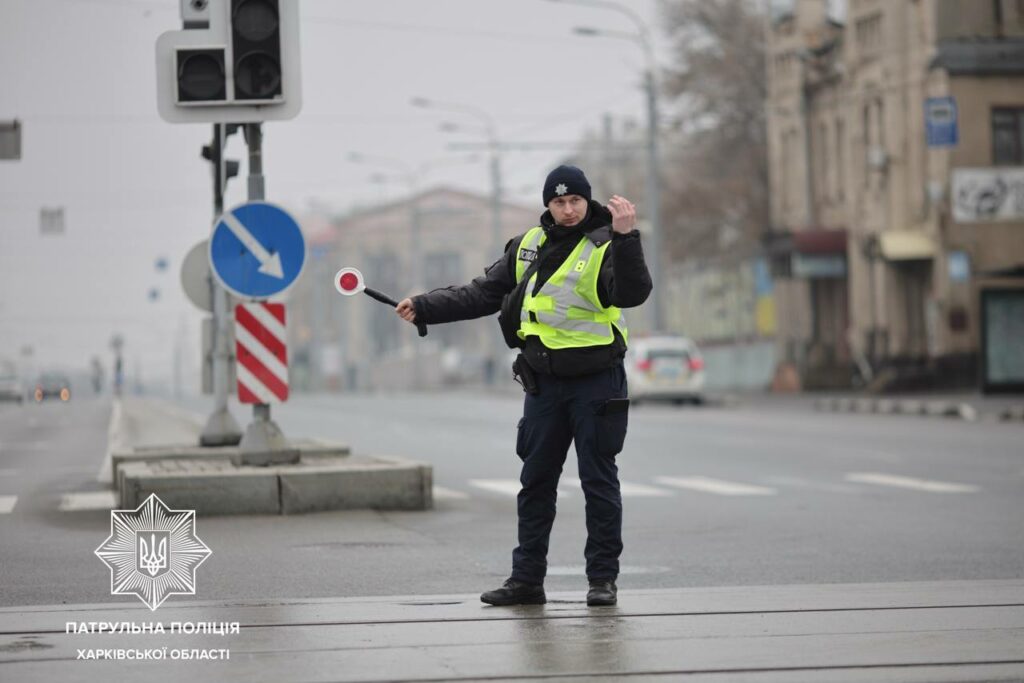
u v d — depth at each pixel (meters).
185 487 35.72
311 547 30.23
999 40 118.62
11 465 57.25
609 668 17.14
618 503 21.52
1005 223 119.06
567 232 21.62
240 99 36.47
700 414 103.19
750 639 18.83
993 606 21.27
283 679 16.69
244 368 38.53
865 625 19.77
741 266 163.00
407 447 68.00
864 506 39.59
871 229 128.00
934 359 118.81
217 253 37.72
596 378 21.41
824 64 137.38
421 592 24.11
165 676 16.91
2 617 20.73
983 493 42.81
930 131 107.19
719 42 156.12
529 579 21.59
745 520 36.34
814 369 138.75
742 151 158.38
